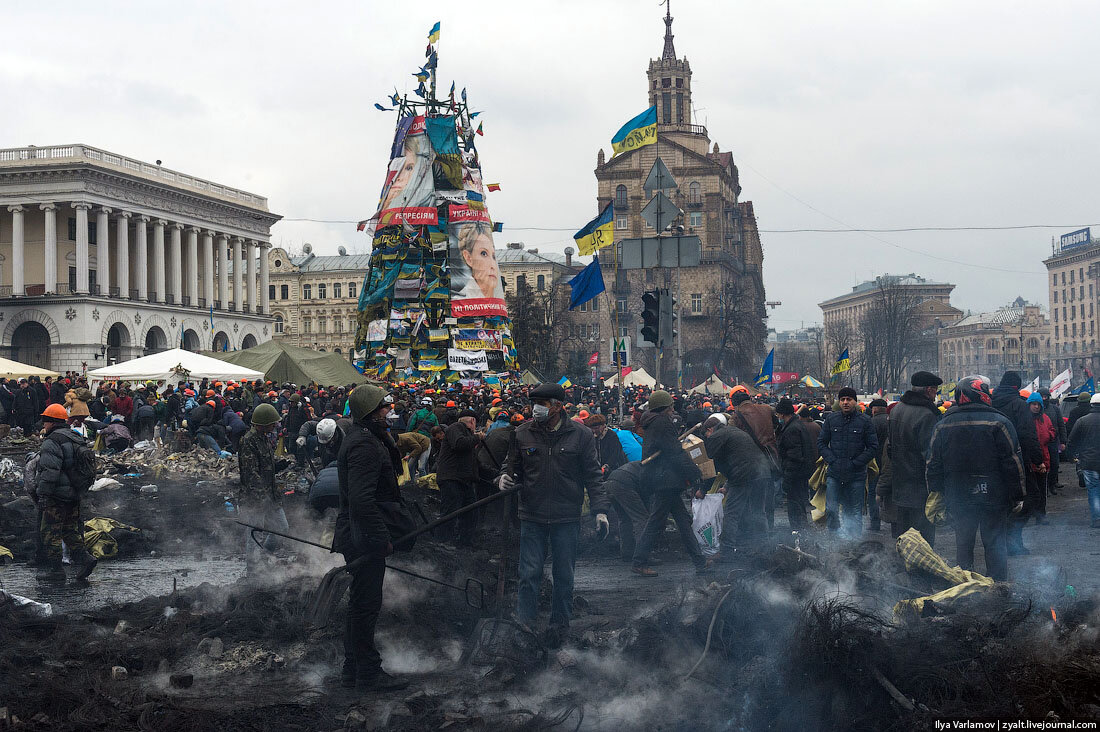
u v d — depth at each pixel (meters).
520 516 8.43
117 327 82.12
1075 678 5.81
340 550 7.31
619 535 13.30
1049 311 159.62
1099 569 10.92
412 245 57.56
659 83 116.56
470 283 57.62
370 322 57.88
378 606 7.08
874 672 5.96
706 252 108.44
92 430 27.38
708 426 15.79
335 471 10.74
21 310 78.94
